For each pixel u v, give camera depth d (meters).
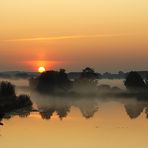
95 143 103.75
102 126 126.56
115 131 118.38
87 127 124.69
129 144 102.88
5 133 114.81
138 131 118.44
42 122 134.25
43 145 101.44
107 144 102.81
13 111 159.62
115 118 144.25
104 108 179.25
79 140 106.81
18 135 112.06
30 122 134.25
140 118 144.75
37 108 175.12
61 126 126.56
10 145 100.81
